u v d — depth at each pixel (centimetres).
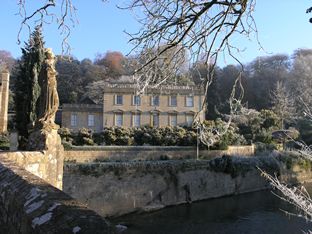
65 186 2570
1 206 440
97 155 3219
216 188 3544
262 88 5216
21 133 2898
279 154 4225
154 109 5697
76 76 7675
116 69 6988
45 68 1009
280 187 870
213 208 3019
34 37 748
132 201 2877
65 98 7544
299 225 2317
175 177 3184
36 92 2898
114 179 2800
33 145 975
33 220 296
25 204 343
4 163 585
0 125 4194
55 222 277
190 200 3272
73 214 284
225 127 772
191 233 2225
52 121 1005
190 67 670
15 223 366
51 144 980
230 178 3684
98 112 5959
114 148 3328
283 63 5122
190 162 3341
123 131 3956
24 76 2962
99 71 7638
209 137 788
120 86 5806
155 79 665
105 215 2706
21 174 481
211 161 3541
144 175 2980
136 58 666
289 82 3962
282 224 2361
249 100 5328
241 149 4366
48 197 339
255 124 5006
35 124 996
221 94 3803
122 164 2855
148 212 2900
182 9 609
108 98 5800
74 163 2766
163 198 3077
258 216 2630
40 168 925
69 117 5919
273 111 5003
